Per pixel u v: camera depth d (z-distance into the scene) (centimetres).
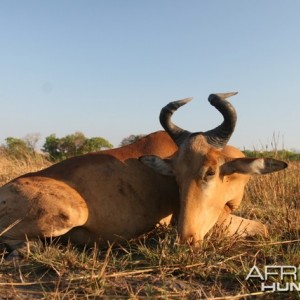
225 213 202
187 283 145
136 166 198
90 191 187
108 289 139
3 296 136
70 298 132
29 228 178
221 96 185
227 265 157
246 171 182
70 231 188
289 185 303
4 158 488
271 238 190
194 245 168
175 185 200
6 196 184
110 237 190
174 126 197
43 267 158
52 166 203
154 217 197
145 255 166
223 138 185
